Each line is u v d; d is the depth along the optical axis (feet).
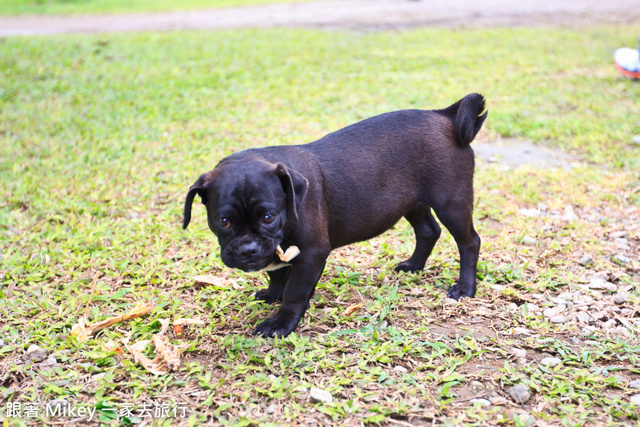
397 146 3.87
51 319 3.89
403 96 8.38
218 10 18.21
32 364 3.50
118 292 4.10
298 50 11.52
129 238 4.79
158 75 9.73
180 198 5.49
